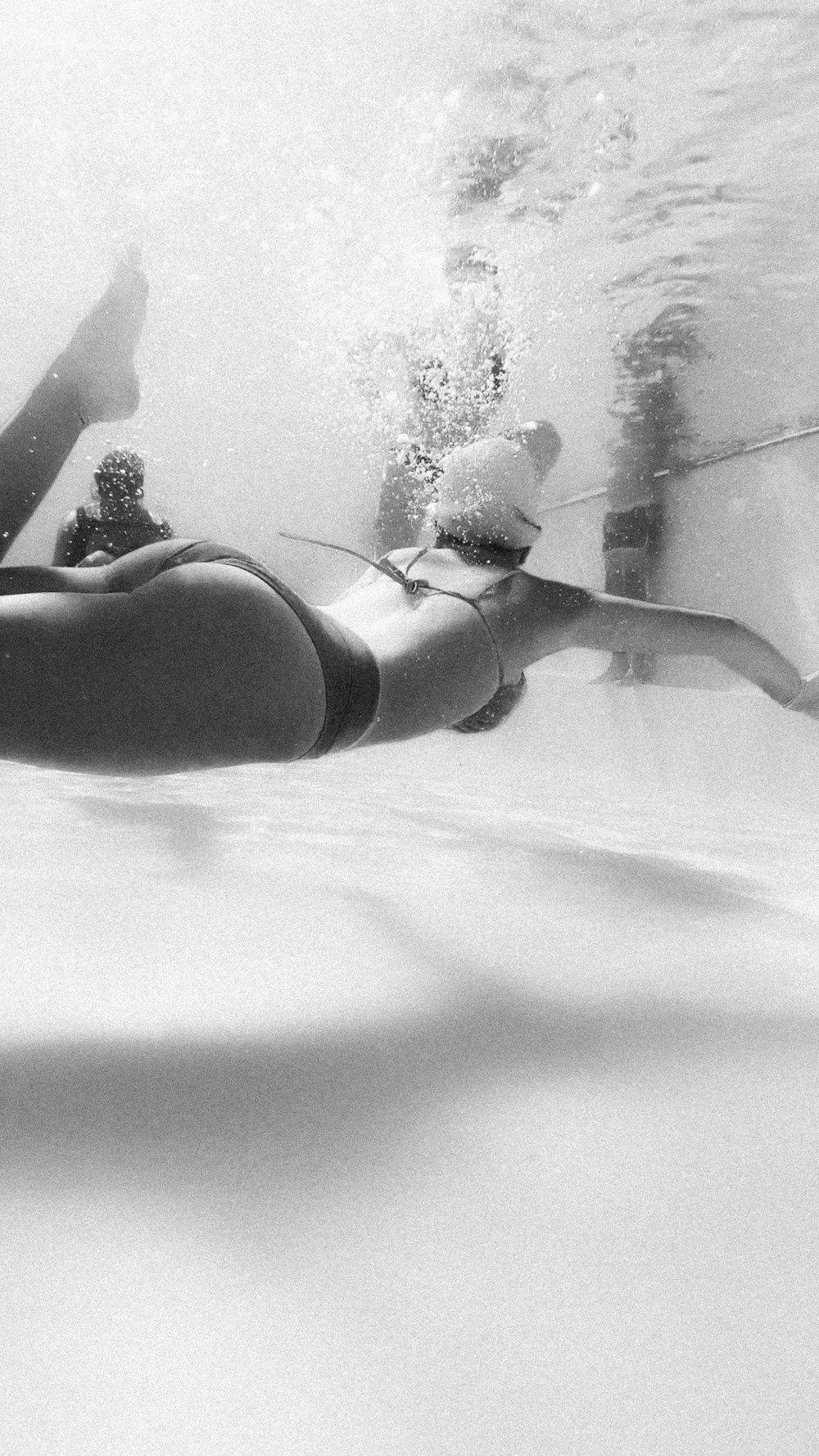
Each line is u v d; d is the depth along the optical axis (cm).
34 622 141
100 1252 87
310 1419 68
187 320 612
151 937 192
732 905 249
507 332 598
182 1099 121
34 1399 68
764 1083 134
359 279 571
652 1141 115
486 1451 66
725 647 226
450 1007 161
